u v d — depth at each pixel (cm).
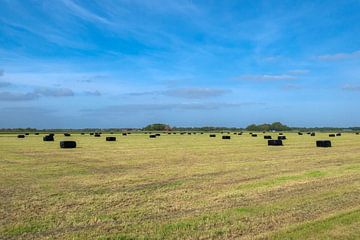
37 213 1116
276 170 2105
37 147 4197
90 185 1617
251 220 1022
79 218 1058
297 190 1448
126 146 4409
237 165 2367
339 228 927
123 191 1473
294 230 917
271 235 883
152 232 924
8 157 2952
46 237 885
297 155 3102
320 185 1559
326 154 3194
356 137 7325
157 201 1280
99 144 4838
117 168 2241
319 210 1119
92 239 872
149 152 3484
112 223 1011
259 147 4178
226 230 935
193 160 2711
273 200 1268
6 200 1298
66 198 1334
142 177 1852
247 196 1345
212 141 5725
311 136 8069
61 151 3594
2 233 917
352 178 1752
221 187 1545
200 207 1188
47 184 1644
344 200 1251
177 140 6116
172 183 1666
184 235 900
